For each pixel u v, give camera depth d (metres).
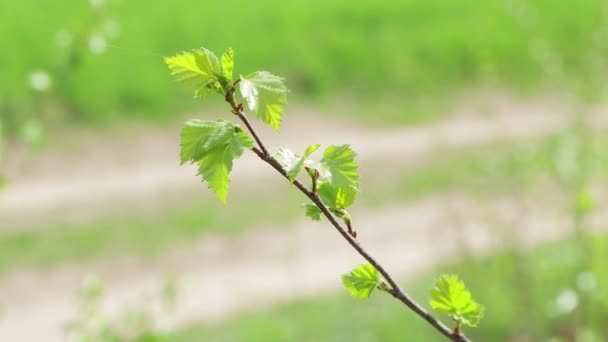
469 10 24.42
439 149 17.66
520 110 20.03
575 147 9.32
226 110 19.81
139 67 20.06
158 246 14.01
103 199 15.70
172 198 15.76
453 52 22.58
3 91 17.39
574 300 7.24
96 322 5.35
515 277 9.98
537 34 20.16
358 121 20.14
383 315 11.12
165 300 5.85
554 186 10.41
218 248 14.03
